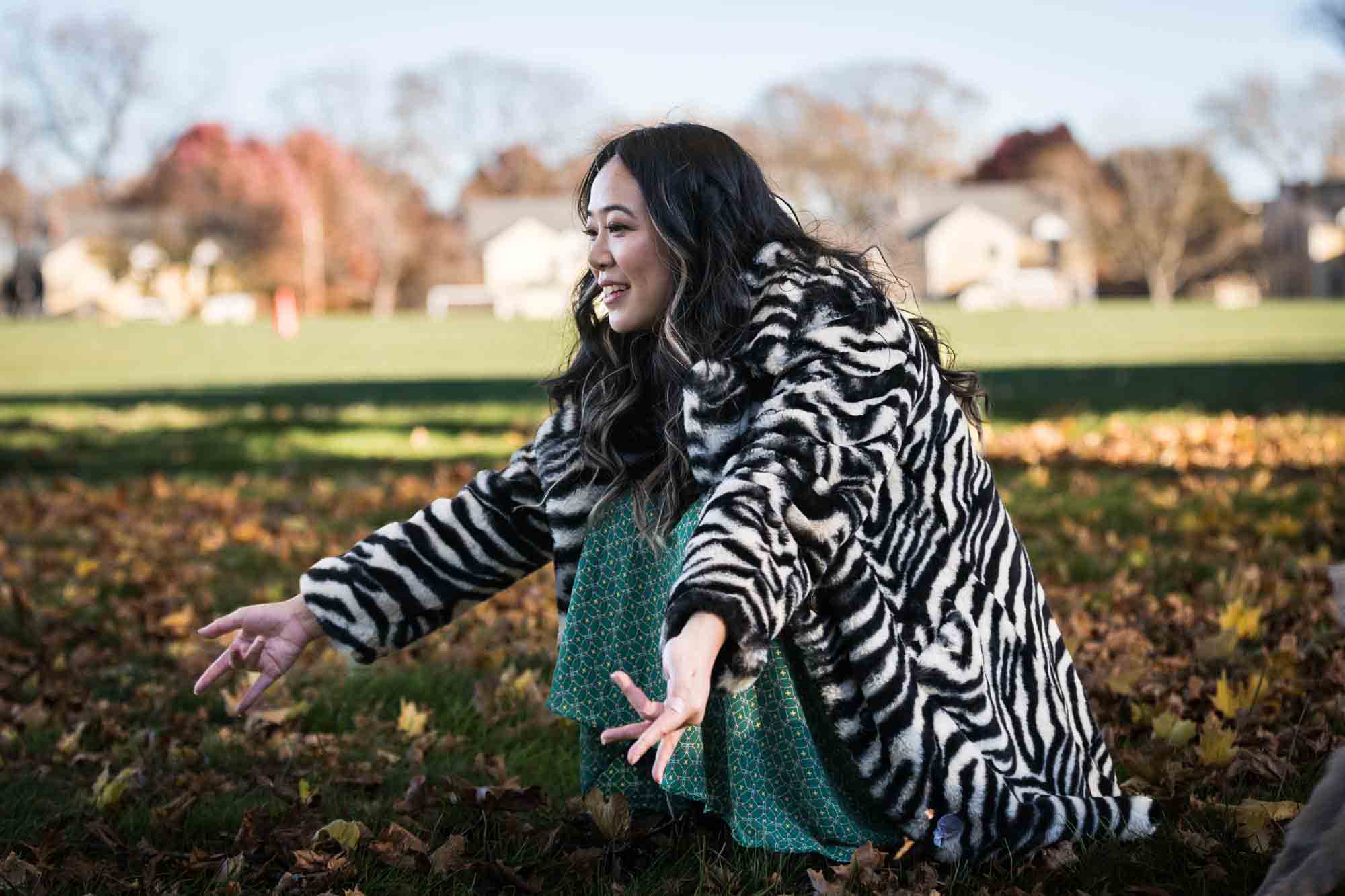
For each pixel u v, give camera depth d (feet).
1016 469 25.17
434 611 7.82
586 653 7.45
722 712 7.24
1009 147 301.63
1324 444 26.45
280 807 8.98
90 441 36.78
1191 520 17.66
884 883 6.92
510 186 279.08
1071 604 13.64
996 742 7.09
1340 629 11.89
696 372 6.82
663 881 7.31
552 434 7.63
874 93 256.32
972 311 138.00
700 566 6.08
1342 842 5.47
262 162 224.94
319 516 22.65
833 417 6.55
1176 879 7.06
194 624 14.87
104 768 9.66
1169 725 9.46
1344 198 246.27
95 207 235.61
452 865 7.67
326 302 235.81
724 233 6.90
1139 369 56.49
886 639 6.77
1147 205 239.91
